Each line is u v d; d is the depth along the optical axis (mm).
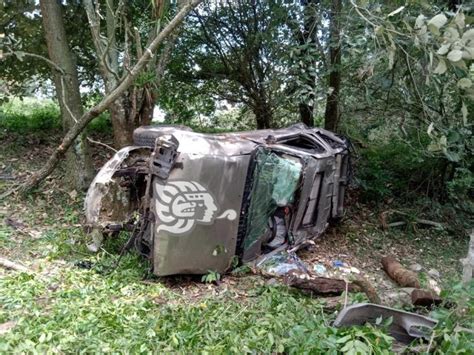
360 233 6766
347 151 6453
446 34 3295
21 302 3582
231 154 4516
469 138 6047
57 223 5680
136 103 6535
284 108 8500
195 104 9477
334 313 3580
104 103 5688
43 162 7625
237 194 4531
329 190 5789
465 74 4469
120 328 3252
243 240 4711
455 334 2842
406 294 4535
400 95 6488
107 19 6340
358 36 5434
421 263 6031
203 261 4426
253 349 3004
